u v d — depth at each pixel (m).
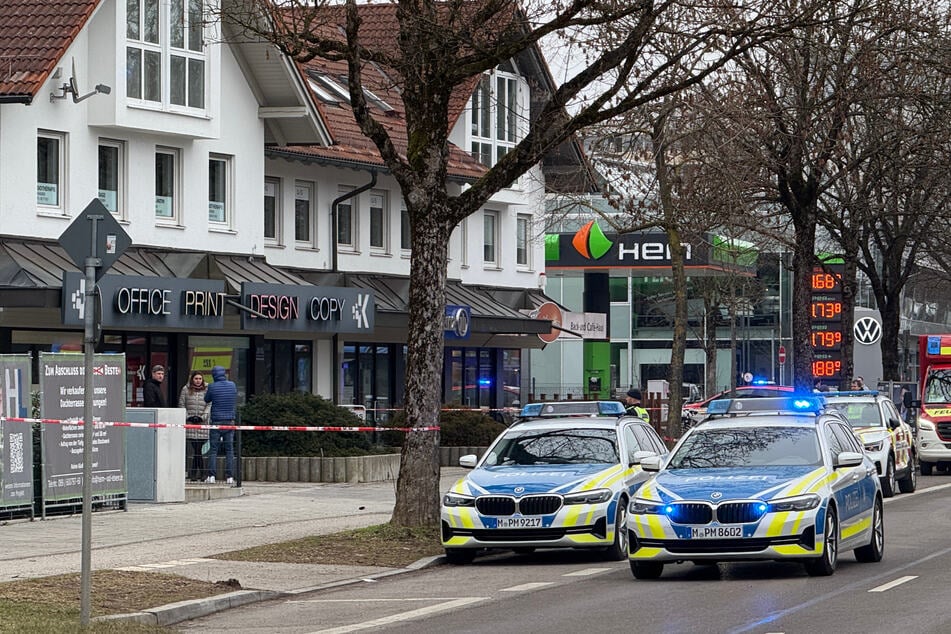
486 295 87.94
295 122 71.88
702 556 29.95
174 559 34.56
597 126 58.09
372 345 81.50
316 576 32.56
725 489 30.25
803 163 62.78
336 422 60.03
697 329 145.50
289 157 72.81
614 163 61.41
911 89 60.03
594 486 34.47
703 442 32.97
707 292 124.62
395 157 39.16
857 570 31.97
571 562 35.22
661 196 60.38
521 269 93.50
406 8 38.66
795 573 31.61
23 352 59.78
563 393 137.12
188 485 52.78
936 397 71.62
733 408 34.47
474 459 36.59
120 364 45.12
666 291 147.62
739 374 149.00
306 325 67.75
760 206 71.81
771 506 29.86
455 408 71.50
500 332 81.44
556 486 34.28
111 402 44.66
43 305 55.44
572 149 90.88
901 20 57.75
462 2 38.44
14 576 30.66
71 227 24.38
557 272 111.50
